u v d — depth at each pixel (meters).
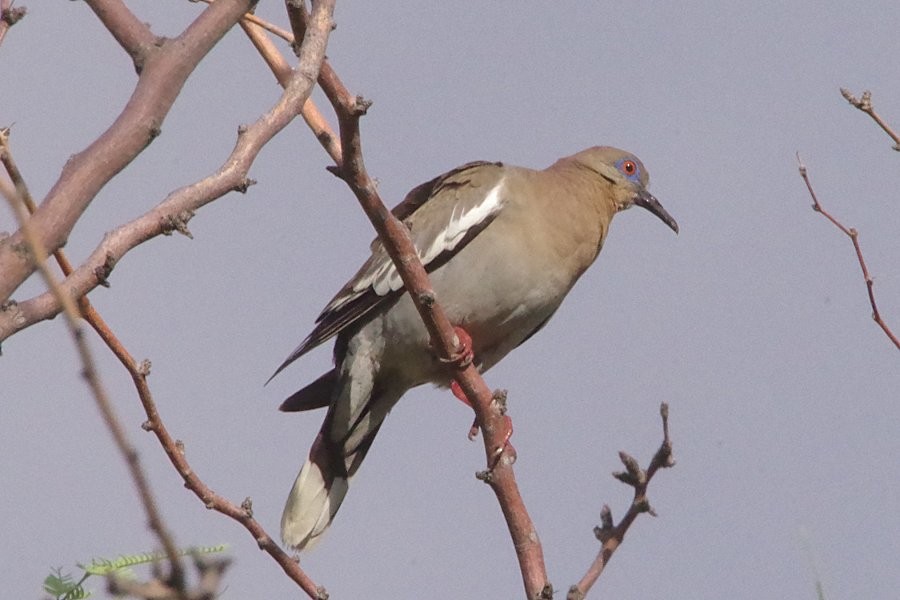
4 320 4.38
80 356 3.44
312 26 5.45
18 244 4.22
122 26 4.71
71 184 4.40
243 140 5.14
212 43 4.79
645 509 6.42
